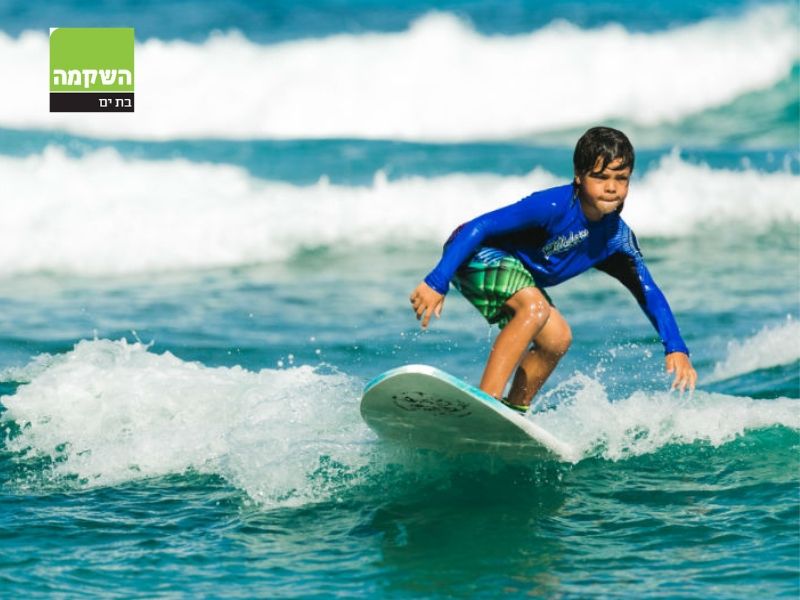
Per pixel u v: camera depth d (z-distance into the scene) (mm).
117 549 18219
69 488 21109
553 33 67875
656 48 66938
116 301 37281
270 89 63625
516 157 54125
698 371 30078
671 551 17766
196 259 43000
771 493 20094
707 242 45719
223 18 74562
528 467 21406
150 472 21781
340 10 76688
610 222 20375
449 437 20578
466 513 19453
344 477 20797
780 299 37188
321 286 39625
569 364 30469
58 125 59938
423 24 67438
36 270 41469
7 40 65938
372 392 19109
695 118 63812
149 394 24844
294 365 30500
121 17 74500
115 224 44156
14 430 23906
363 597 16328
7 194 45469
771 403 24734
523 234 20109
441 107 63719
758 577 16688
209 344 32250
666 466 21594
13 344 31656
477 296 20375
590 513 19438
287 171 51125
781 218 48375
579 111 64625
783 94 65062
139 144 55812
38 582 16891
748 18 69438
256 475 20906
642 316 35438
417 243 45375
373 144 56438
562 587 16547
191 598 16344
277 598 16344
